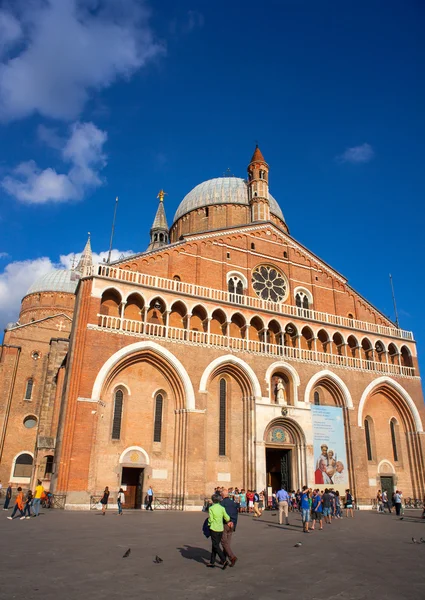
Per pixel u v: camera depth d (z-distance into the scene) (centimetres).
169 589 1136
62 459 3222
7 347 5906
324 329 4775
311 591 1152
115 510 3281
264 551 1747
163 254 4322
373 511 4166
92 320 3628
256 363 4228
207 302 4203
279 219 6431
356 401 4659
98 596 1051
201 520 2773
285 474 4275
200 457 3684
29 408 5853
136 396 3734
